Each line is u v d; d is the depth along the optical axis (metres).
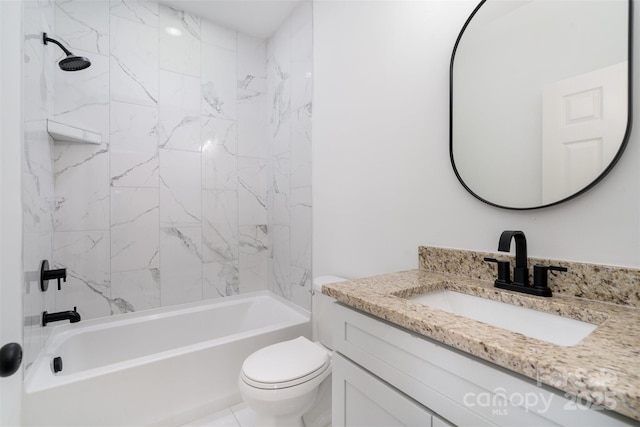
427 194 1.23
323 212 1.88
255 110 2.52
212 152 2.30
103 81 1.86
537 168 0.89
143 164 2.01
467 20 1.07
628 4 0.72
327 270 1.84
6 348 0.57
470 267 1.05
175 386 1.45
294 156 2.16
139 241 1.99
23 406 1.11
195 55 2.21
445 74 1.16
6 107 0.88
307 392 1.19
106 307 1.88
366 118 1.53
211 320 2.18
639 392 0.35
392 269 1.39
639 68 0.71
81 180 1.79
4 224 0.91
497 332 0.56
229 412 1.56
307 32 2.00
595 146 0.77
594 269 0.77
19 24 0.92
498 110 0.98
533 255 0.91
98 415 1.26
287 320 2.06
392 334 0.73
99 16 1.84
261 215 2.55
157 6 2.06
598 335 0.55
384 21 1.43
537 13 0.89
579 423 0.43
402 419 0.69
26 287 1.09
